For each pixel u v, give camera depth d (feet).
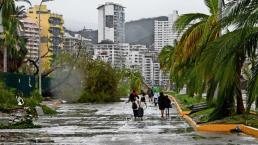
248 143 59.11
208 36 97.19
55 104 171.22
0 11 170.19
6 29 194.49
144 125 90.99
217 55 72.43
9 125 85.97
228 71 73.82
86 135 71.10
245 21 68.33
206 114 103.24
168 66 191.11
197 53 98.68
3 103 121.29
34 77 186.29
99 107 173.37
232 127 78.18
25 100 132.46
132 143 59.72
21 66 255.91
